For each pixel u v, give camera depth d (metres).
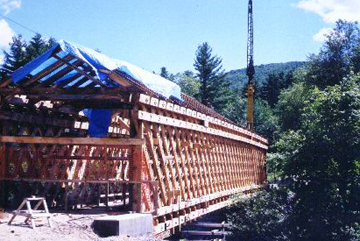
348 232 17.00
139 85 9.99
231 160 19.78
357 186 17.47
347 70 43.44
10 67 43.69
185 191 13.01
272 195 18.83
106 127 11.34
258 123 52.75
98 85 10.94
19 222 8.49
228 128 18.84
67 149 12.22
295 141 19.36
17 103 10.91
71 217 9.15
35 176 11.48
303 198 18.11
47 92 10.61
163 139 11.53
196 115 14.12
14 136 10.72
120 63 10.77
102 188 13.45
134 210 9.89
